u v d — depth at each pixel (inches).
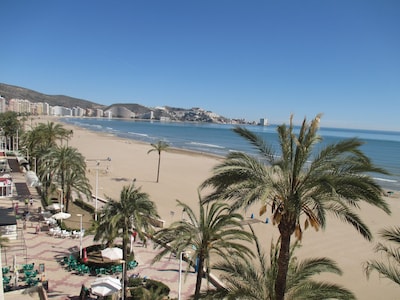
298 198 402.0
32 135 1919.3
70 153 1341.0
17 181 1825.8
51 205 1327.5
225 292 474.9
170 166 2869.1
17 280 763.4
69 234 1098.7
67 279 820.6
